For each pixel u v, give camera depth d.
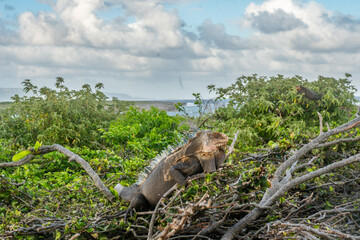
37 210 4.63
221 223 4.14
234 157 6.08
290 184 4.23
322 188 5.51
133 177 6.26
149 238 3.82
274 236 3.82
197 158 4.29
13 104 11.66
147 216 4.50
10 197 5.47
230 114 9.91
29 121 11.12
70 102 11.75
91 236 4.24
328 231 3.54
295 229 3.60
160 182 4.49
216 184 4.31
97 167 6.83
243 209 4.19
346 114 10.32
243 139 8.87
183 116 10.76
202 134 4.24
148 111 10.86
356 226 4.60
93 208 4.69
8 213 4.82
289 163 4.88
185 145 4.41
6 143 9.39
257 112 9.95
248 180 4.14
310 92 9.81
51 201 5.16
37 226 4.28
